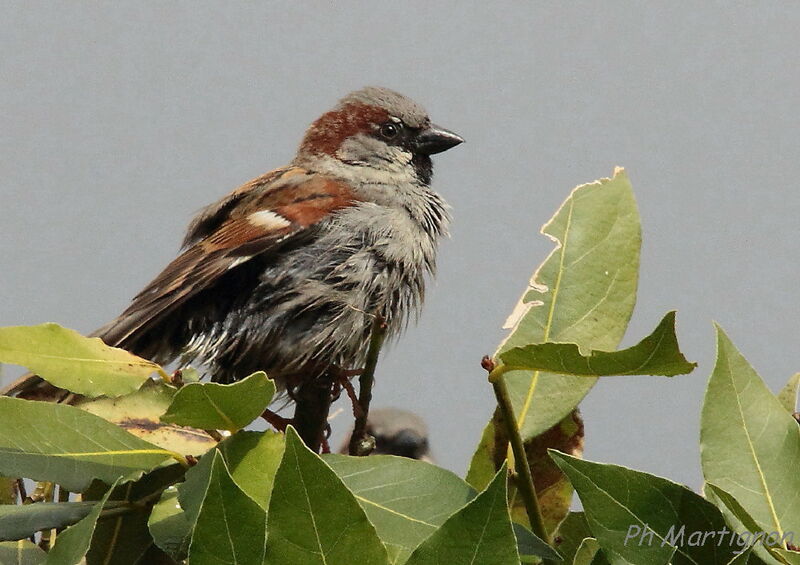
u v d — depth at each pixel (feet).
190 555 10.49
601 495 12.73
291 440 10.44
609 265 17.67
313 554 10.36
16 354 14.75
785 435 13.76
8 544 16.49
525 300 17.56
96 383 14.96
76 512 13.82
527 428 17.07
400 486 13.34
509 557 10.18
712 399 13.93
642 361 12.69
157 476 17.06
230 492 10.60
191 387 13.46
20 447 14.10
